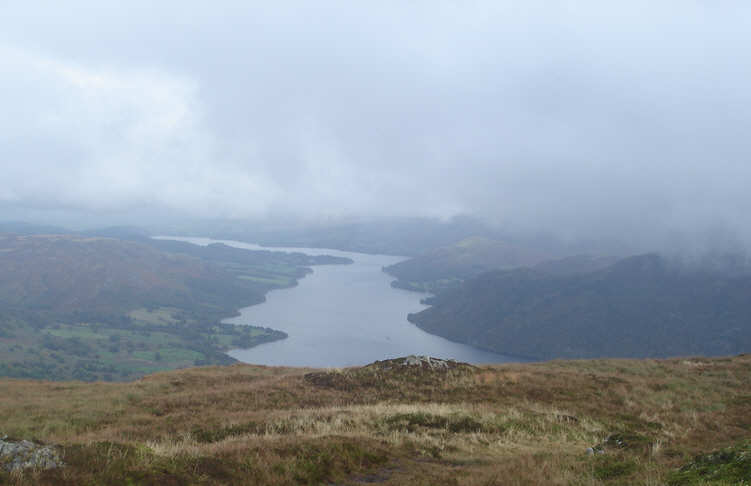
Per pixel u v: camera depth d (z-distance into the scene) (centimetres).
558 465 1412
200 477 1129
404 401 2961
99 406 2602
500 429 2170
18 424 2131
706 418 2528
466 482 1253
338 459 1455
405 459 1620
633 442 1850
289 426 1988
